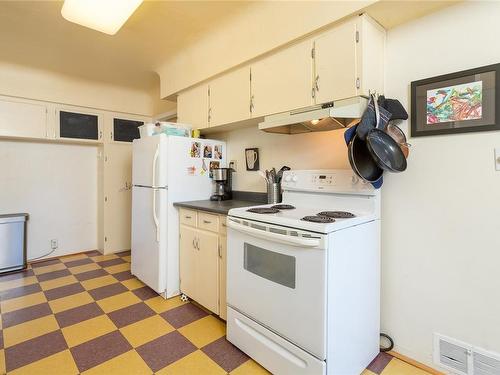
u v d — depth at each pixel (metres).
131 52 2.74
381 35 1.67
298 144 2.26
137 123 4.09
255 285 1.61
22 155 3.48
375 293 1.66
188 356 1.69
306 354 1.36
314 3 1.67
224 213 1.97
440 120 1.50
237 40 2.19
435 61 1.52
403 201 1.66
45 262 3.51
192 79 2.67
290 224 1.42
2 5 1.98
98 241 4.03
